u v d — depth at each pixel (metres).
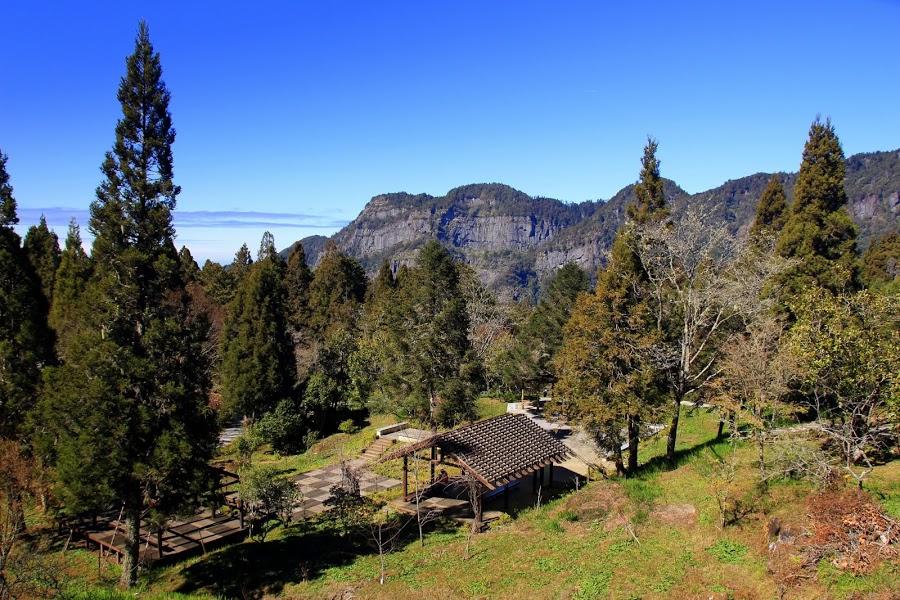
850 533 13.38
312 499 27.83
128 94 18.81
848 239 29.02
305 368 50.56
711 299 24.83
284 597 17.36
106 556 20.92
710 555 15.29
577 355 25.38
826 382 18.22
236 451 37.06
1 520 19.52
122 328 18.67
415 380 34.25
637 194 29.72
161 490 17.95
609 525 19.09
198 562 20.30
